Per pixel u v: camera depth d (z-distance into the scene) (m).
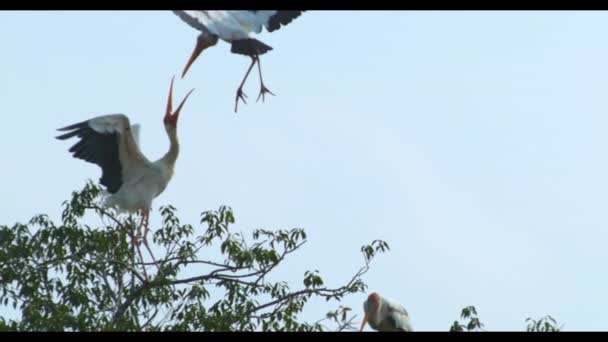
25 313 16.14
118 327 15.46
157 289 17.02
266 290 17.41
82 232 17.67
